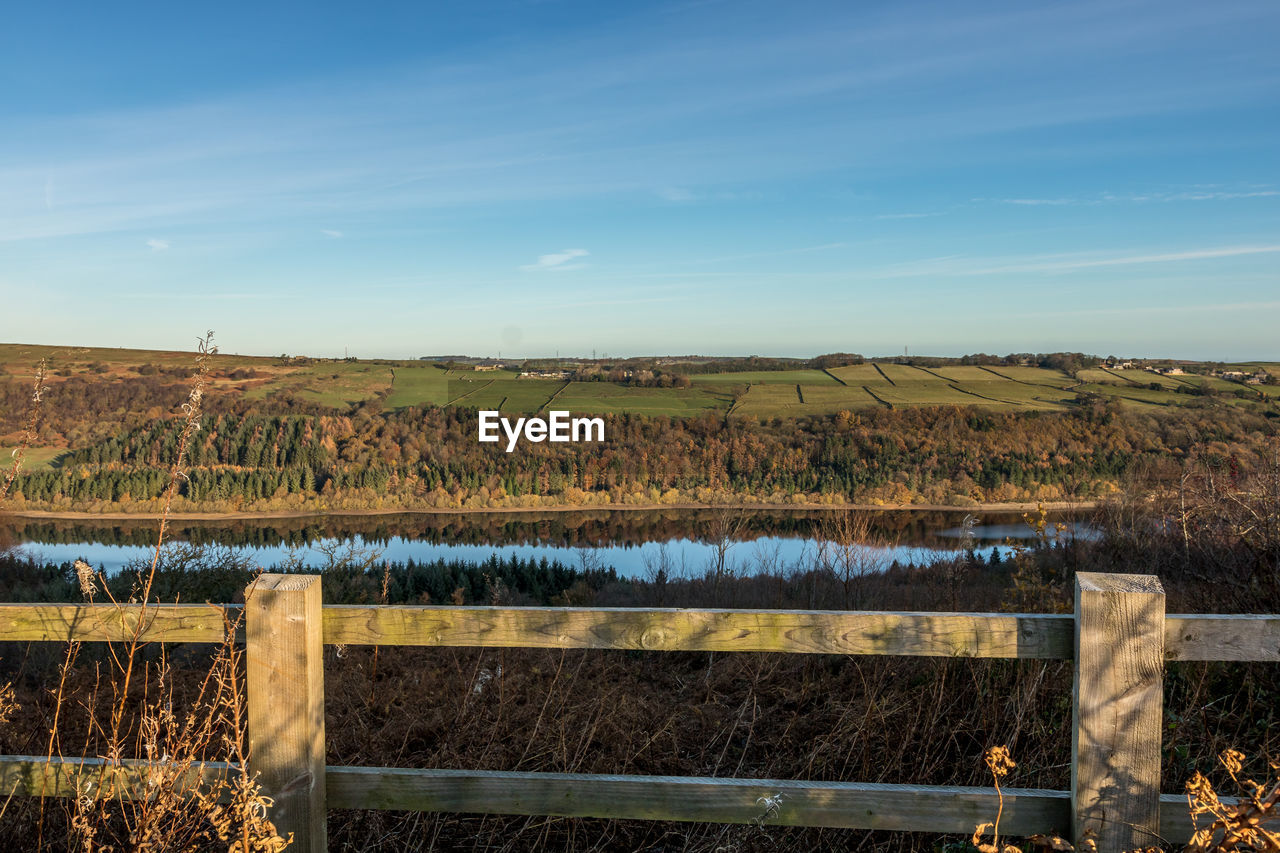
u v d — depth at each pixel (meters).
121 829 3.12
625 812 2.57
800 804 2.53
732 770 4.07
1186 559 7.33
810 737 4.31
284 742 2.61
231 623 2.61
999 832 2.47
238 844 2.31
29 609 2.70
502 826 3.60
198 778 2.63
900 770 3.79
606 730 4.30
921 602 7.46
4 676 5.53
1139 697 2.33
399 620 2.67
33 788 2.67
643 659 5.85
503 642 2.64
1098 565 8.03
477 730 4.38
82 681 4.98
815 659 5.39
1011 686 4.42
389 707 4.73
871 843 3.38
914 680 4.76
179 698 4.80
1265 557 5.59
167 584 7.26
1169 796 2.40
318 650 2.67
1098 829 2.35
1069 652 2.46
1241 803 2.19
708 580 9.92
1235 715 4.08
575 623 2.61
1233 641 2.34
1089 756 2.36
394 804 2.67
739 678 5.37
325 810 2.69
